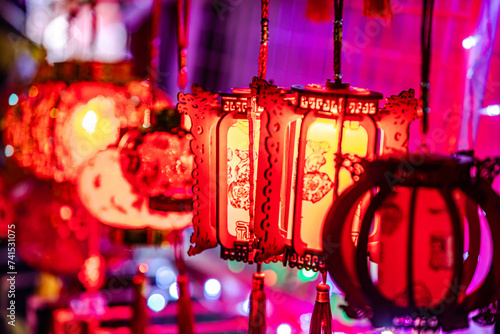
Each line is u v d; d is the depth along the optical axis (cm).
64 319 289
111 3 308
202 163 160
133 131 190
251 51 352
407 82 264
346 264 131
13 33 317
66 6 279
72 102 230
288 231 149
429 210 127
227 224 159
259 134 147
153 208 184
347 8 283
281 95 144
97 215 194
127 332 296
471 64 195
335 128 142
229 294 389
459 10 239
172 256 432
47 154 237
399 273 128
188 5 195
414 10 260
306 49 310
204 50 373
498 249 134
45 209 267
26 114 248
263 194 144
